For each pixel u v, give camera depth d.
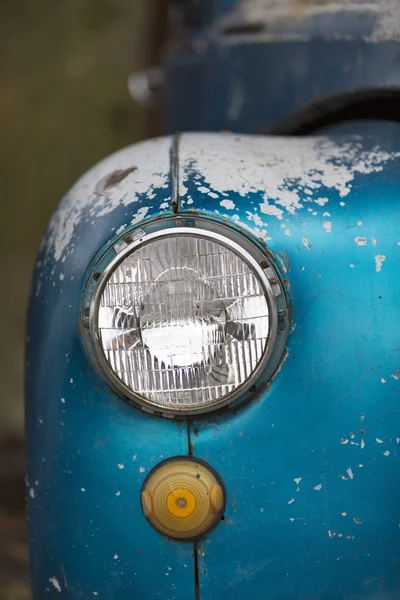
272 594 1.27
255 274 1.26
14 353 3.71
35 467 1.35
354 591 1.27
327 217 1.30
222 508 1.26
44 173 5.19
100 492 1.29
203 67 1.97
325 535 1.26
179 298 1.26
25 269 4.53
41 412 1.34
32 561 1.37
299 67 1.66
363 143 1.41
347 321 1.28
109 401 1.29
